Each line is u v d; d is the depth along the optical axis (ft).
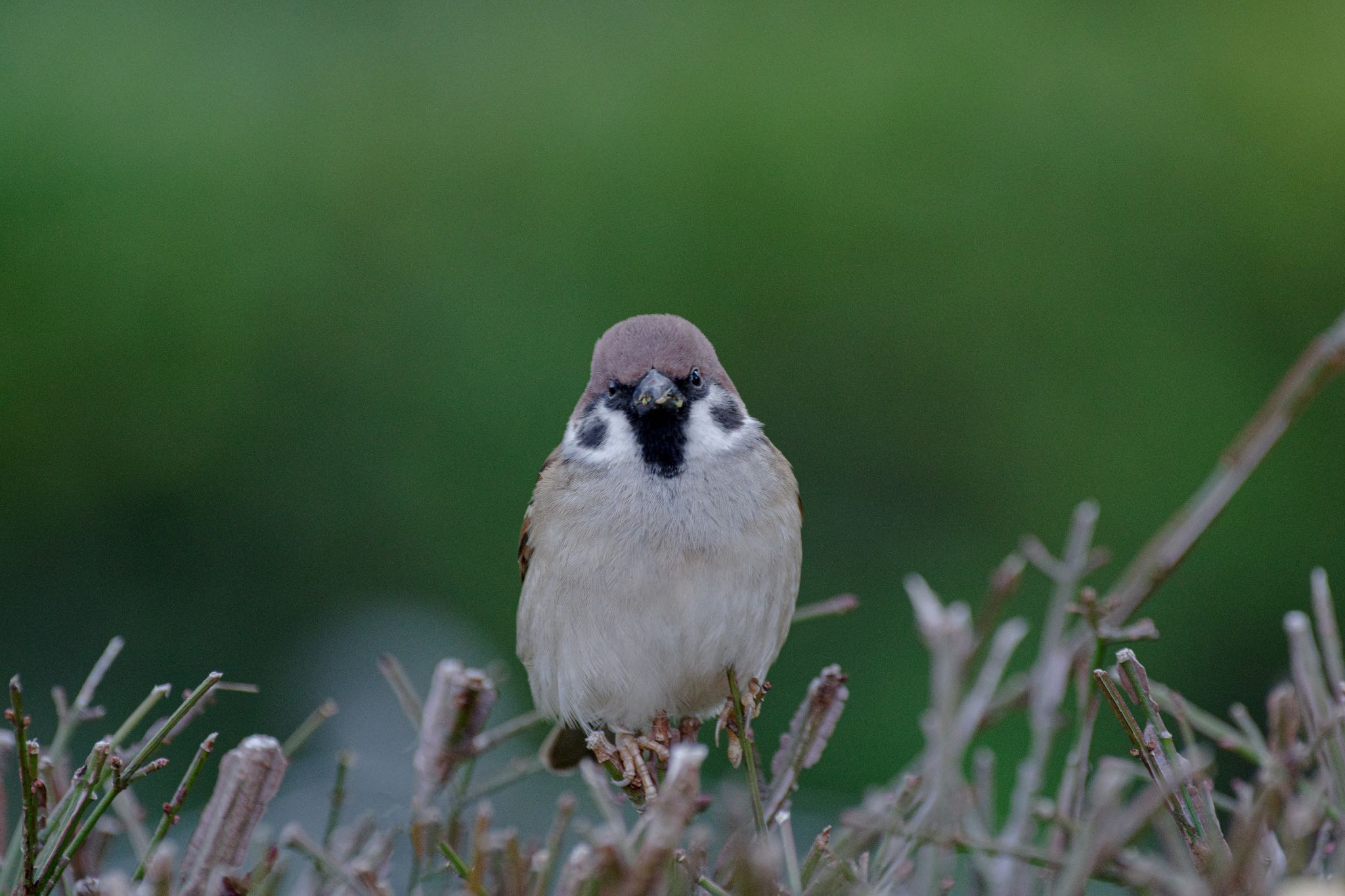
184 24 43.16
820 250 43.32
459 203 42.88
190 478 41.75
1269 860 11.19
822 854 12.05
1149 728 11.64
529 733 34.78
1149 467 42.45
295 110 43.01
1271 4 44.65
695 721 19.15
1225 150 43.86
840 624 41.32
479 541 41.24
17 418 40.63
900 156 43.57
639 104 43.52
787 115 43.45
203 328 41.57
